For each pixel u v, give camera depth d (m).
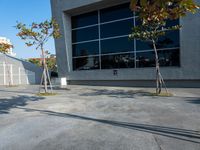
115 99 12.52
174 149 4.80
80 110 9.59
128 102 11.27
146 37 13.38
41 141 5.66
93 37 23.27
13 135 6.25
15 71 32.25
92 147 5.10
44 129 6.71
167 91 15.30
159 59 18.97
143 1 3.86
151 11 4.17
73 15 24.67
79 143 5.39
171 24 18.12
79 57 24.44
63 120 7.78
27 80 33.38
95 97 13.69
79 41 24.38
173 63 18.30
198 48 16.86
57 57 25.27
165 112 8.55
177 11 4.08
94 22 23.19
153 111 8.83
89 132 6.24
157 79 14.12
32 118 8.23
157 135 5.79
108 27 22.16
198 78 17.02
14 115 8.84
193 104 10.12
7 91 19.52
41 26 15.48
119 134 5.96
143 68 19.61
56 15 24.50
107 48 22.23
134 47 20.34
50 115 8.69
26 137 6.03
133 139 5.53
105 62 22.41
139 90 16.89
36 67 34.62
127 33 20.84
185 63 17.44
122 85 21.27
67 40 24.42
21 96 15.02
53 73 35.56
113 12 21.81
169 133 5.94
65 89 19.53
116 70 21.23
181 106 9.69
